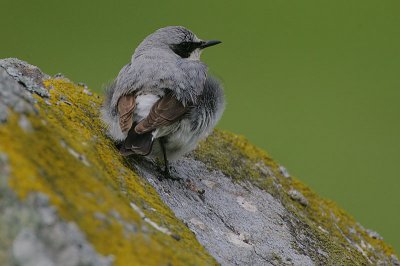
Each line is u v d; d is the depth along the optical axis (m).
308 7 27.66
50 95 10.95
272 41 25.41
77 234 6.52
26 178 6.52
